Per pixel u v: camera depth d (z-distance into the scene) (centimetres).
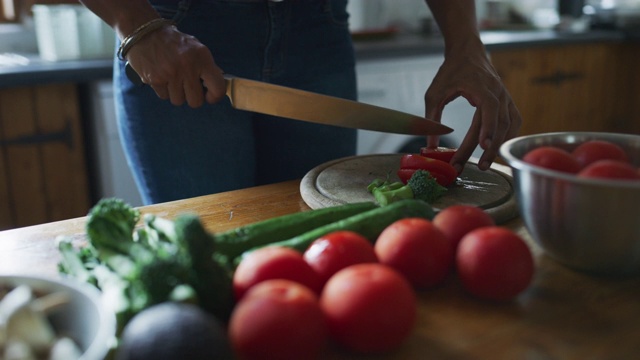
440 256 57
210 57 83
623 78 260
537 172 57
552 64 234
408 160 86
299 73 112
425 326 53
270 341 44
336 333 48
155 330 39
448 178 85
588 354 49
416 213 64
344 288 48
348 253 54
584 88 248
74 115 156
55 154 157
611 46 251
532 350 49
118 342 45
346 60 116
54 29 167
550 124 244
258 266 51
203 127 104
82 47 172
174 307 42
